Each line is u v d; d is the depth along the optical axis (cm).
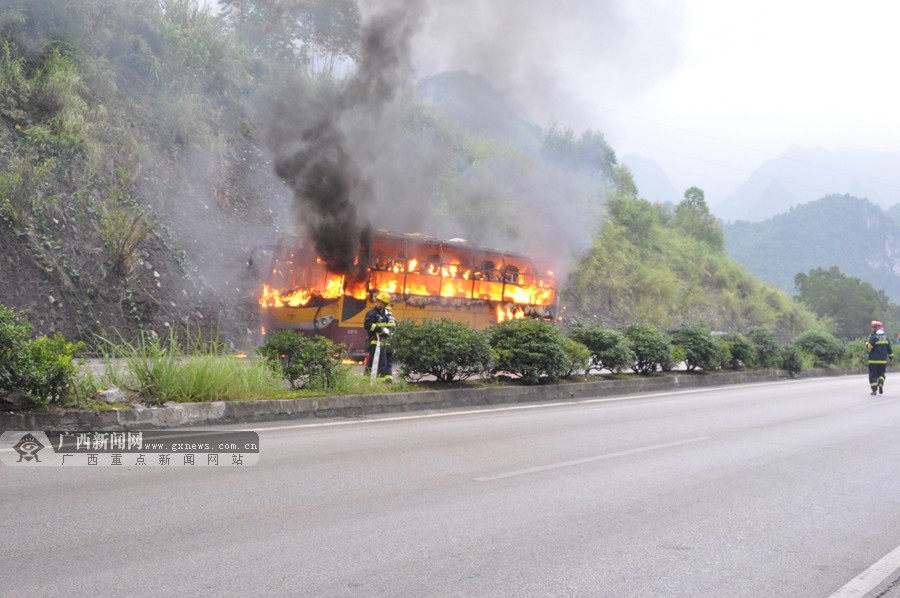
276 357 1095
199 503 552
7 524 480
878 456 896
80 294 1458
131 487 591
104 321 1466
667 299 3466
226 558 435
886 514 616
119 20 2144
